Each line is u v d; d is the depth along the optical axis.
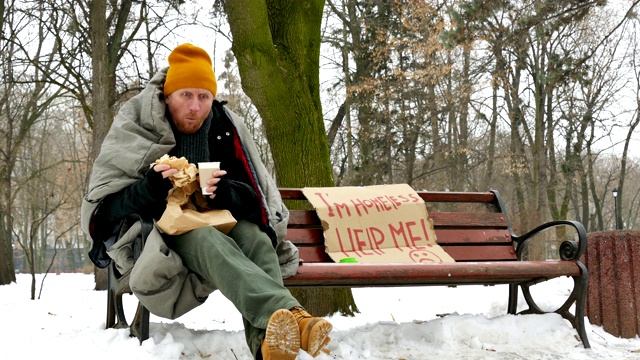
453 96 23.11
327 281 3.72
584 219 32.81
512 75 25.44
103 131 11.78
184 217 3.01
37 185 23.44
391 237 4.66
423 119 23.48
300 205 5.68
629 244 4.68
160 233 3.11
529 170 28.06
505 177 31.17
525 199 32.69
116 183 3.16
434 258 4.60
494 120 27.22
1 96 19.45
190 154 3.39
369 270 3.74
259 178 3.54
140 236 3.21
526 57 23.58
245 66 5.88
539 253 25.05
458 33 15.69
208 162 3.22
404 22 21.56
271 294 2.71
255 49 5.84
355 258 4.45
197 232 2.98
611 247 4.76
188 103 3.33
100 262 3.39
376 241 4.61
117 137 3.29
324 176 5.98
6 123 20.88
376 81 21.80
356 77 22.91
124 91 14.51
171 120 3.41
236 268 2.82
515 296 4.92
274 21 6.13
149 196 3.02
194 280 3.18
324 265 3.70
